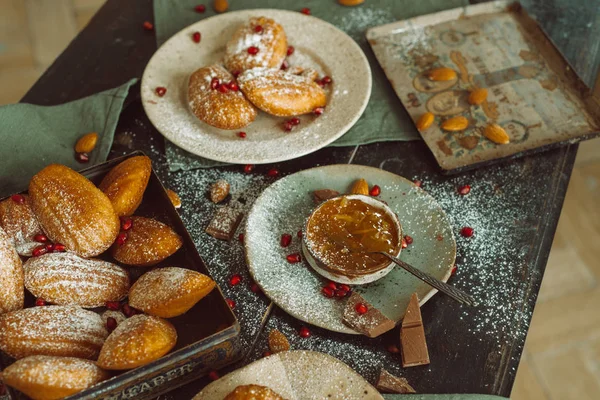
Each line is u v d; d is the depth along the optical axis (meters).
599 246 1.17
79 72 0.85
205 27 0.85
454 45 0.85
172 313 0.62
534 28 0.85
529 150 0.76
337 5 0.90
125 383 0.59
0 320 0.61
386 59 0.84
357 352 0.65
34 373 0.57
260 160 0.73
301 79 0.78
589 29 0.90
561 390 1.05
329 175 0.73
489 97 0.80
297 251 0.69
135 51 0.87
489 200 0.74
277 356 0.62
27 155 0.77
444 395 0.62
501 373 0.64
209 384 0.61
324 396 0.61
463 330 0.66
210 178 0.75
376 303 0.66
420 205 0.71
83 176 0.68
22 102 0.83
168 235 0.66
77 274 0.64
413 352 0.64
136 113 0.81
